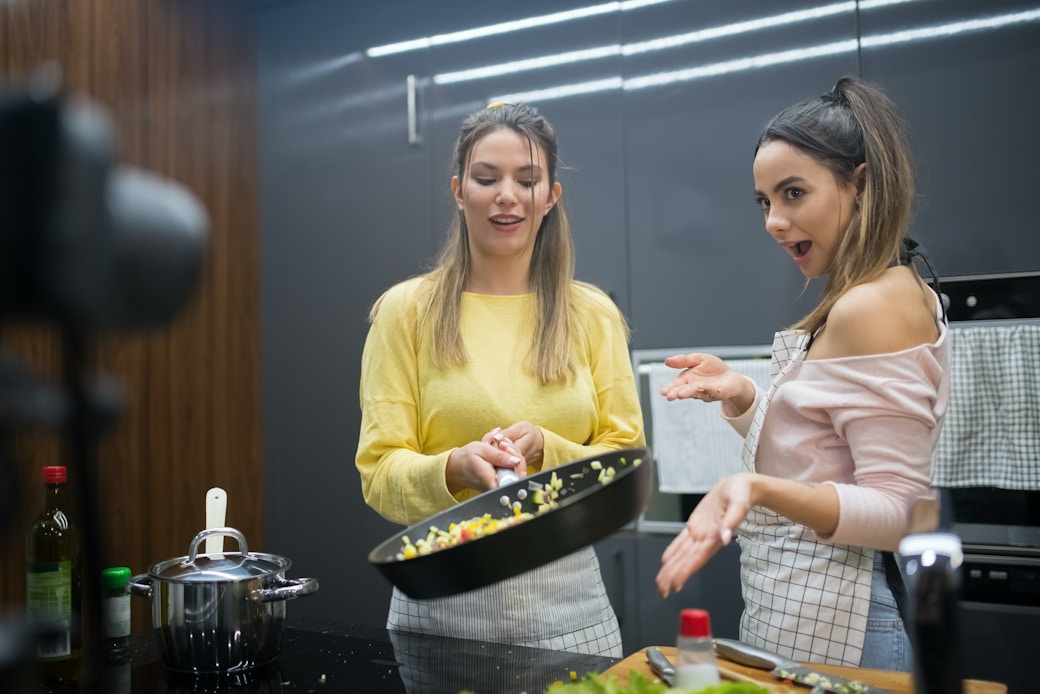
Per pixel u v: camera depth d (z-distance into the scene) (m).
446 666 1.17
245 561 1.21
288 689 1.09
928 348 1.06
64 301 0.32
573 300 1.52
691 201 2.60
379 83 3.11
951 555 0.75
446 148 2.98
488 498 1.13
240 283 3.23
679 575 0.93
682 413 2.55
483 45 2.93
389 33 3.10
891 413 1.04
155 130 2.92
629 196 2.69
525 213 1.42
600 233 2.73
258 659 1.17
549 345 1.43
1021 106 2.21
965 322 2.25
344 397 3.13
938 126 2.31
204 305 3.08
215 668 1.14
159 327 0.36
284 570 1.22
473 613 1.33
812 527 1.04
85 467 0.32
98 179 0.32
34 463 2.33
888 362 1.05
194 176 3.06
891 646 1.10
